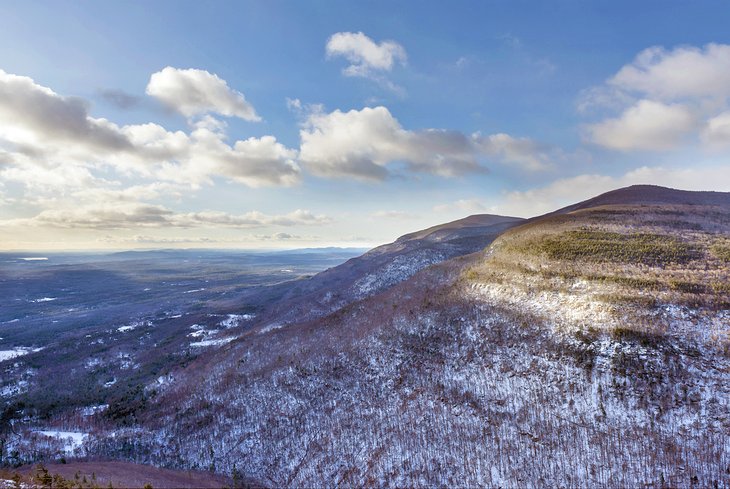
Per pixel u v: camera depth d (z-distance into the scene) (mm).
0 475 21344
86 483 20859
